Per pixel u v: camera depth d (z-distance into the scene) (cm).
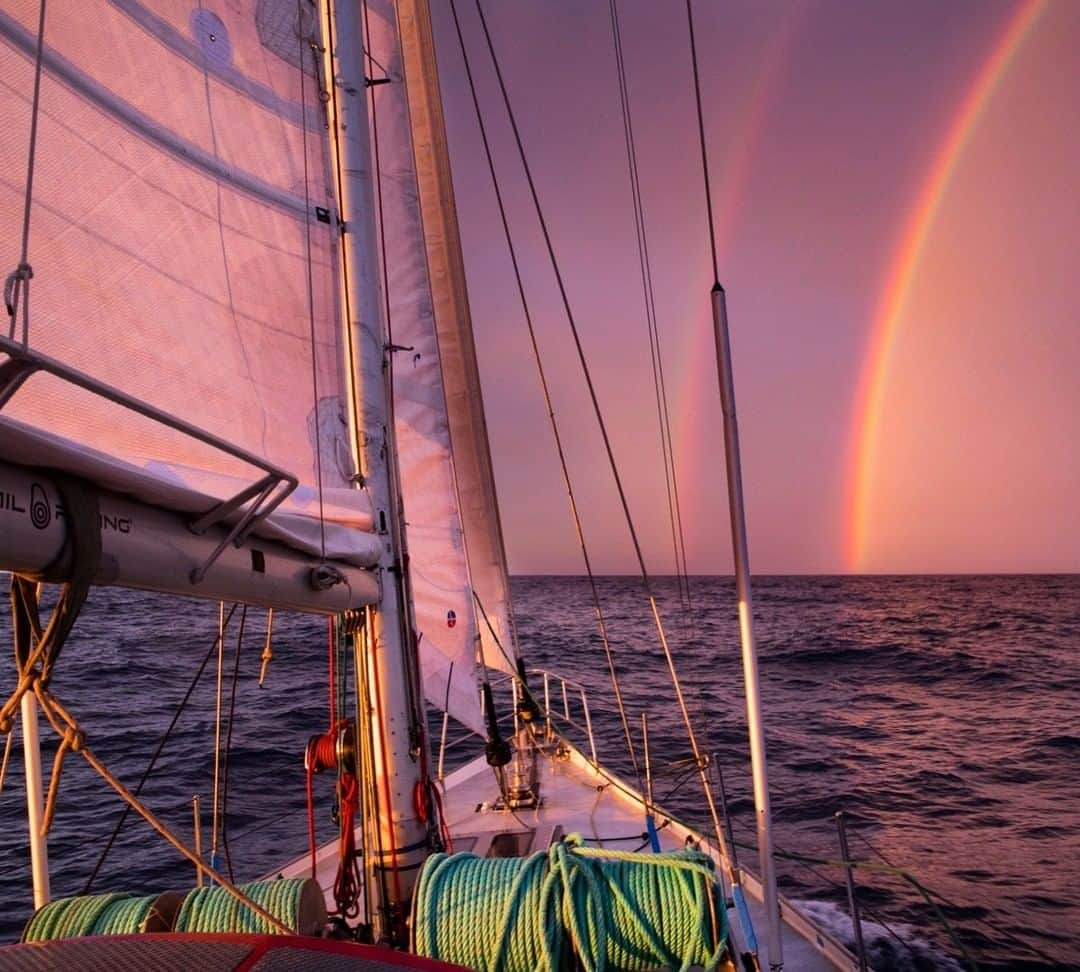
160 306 299
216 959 185
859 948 424
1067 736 1727
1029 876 944
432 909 292
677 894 291
